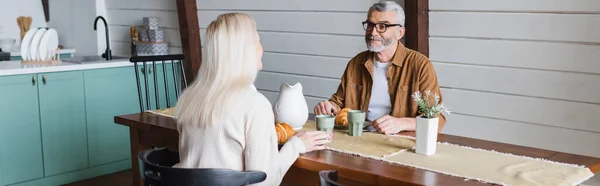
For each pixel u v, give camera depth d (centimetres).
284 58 459
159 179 204
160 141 292
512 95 353
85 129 458
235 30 207
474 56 362
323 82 437
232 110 204
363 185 211
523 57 343
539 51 336
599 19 311
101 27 586
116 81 473
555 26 328
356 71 323
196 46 504
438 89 301
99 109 465
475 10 355
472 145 246
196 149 209
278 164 213
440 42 375
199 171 195
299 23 441
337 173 193
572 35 322
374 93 314
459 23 363
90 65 454
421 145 228
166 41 543
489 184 192
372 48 301
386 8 297
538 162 218
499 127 362
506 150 237
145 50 534
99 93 463
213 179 195
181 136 216
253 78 213
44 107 431
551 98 338
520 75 346
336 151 236
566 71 329
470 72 367
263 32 468
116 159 484
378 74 313
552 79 335
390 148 239
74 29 607
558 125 338
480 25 355
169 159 241
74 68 443
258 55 221
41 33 465
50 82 432
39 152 433
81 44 602
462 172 204
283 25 452
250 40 210
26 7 625
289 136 249
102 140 471
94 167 469
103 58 549
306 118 277
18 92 415
